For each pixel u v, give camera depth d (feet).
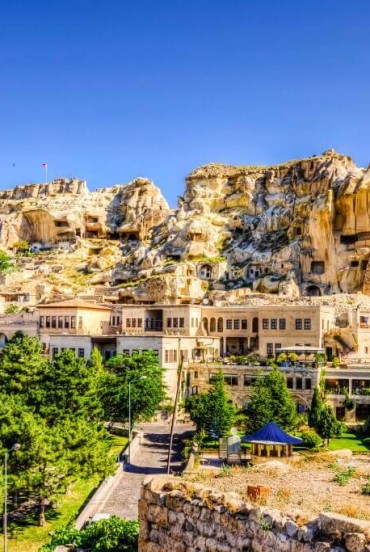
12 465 161.58
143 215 645.92
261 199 575.38
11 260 604.08
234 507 53.52
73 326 382.01
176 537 57.93
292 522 48.85
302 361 316.60
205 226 542.16
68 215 640.58
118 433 272.51
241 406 316.40
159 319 386.32
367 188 471.21
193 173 632.79
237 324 385.29
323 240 485.97
